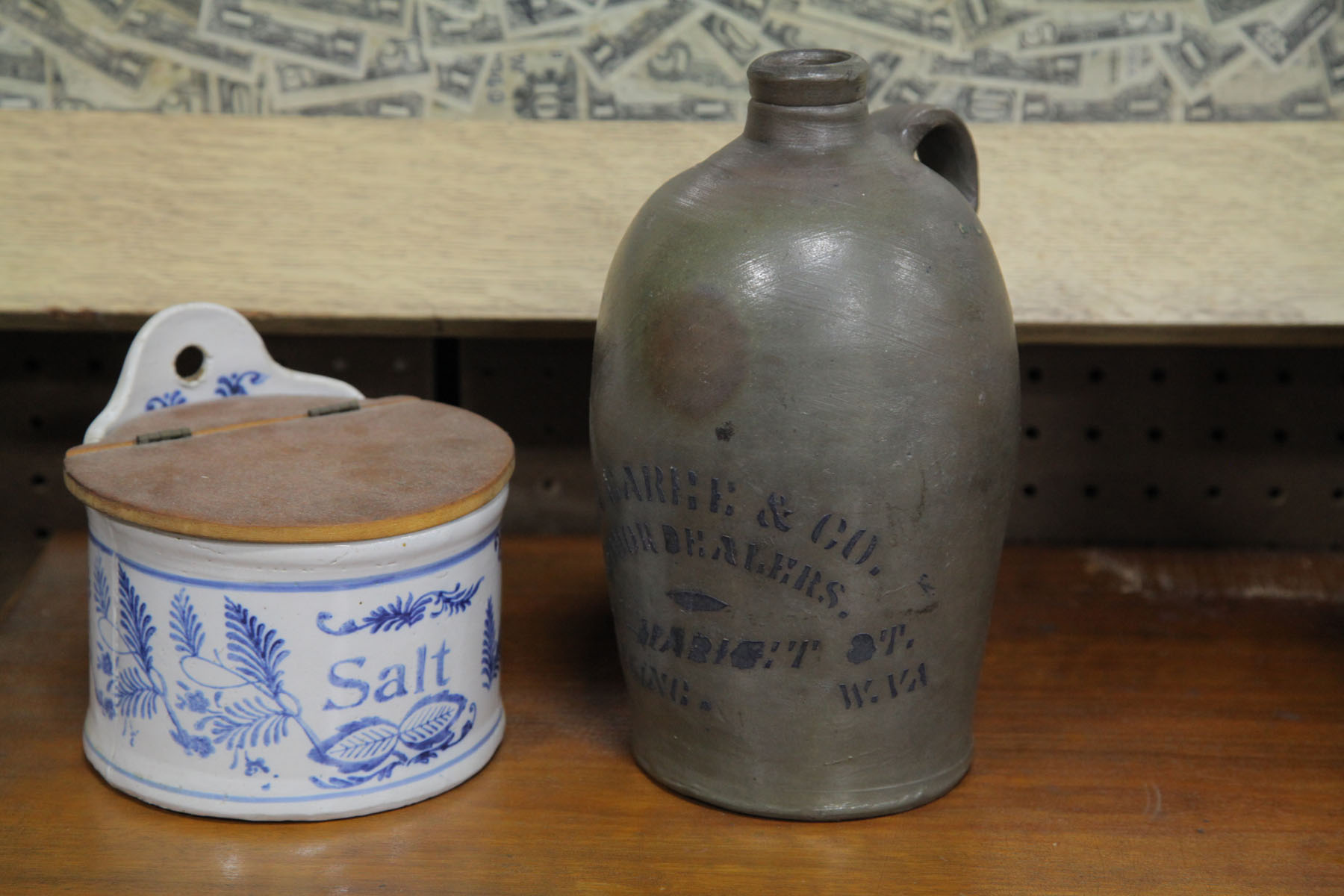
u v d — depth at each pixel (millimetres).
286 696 677
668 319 650
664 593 695
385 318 906
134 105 958
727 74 957
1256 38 943
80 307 900
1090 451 1043
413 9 946
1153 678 871
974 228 675
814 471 640
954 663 711
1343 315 900
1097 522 1061
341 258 919
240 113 958
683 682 709
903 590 671
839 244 634
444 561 695
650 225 677
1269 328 905
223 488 690
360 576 667
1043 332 917
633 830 712
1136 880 672
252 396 862
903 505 652
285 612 664
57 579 981
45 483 1048
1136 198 935
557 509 1065
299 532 645
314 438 777
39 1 937
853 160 666
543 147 951
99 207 928
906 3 945
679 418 651
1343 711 833
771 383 632
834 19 949
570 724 816
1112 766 774
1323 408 1024
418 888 661
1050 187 938
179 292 905
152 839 693
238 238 923
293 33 947
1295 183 936
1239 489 1048
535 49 953
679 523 670
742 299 633
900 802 722
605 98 961
